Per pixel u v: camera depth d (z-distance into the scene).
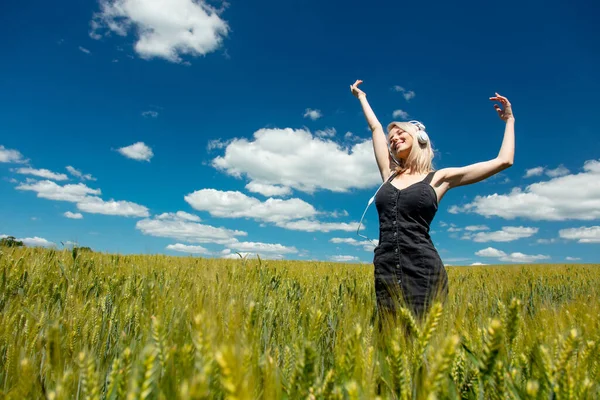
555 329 1.83
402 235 3.27
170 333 1.44
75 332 1.76
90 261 5.79
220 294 2.28
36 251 6.18
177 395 1.02
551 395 1.12
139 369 0.86
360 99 4.93
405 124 3.79
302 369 1.07
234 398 0.63
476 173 3.57
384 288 3.28
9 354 1.65
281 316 2.92
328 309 2.79
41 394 1.27
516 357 1.46
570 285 9.05
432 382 0.97
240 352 1.04
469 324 1.91
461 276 9.09
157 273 5.00
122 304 2.69
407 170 3.76
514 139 3.66
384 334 1.82
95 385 1.01
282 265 9.09
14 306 2.85
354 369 1.14
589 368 1.45
